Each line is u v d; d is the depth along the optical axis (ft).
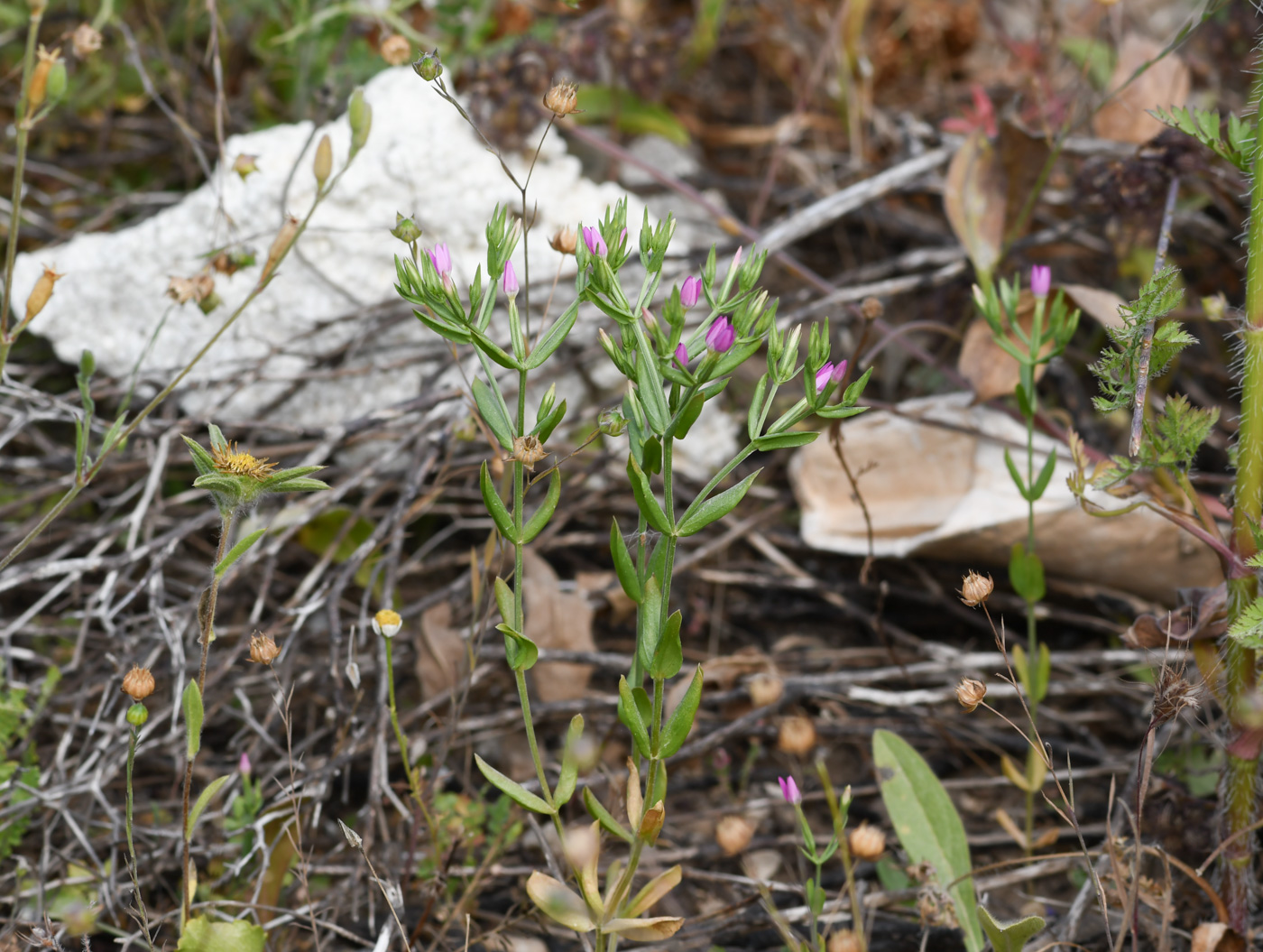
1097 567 2.66
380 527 2.58
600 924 2.19
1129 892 2.31
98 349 2.75
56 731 2.60
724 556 2.83
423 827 2.49
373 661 2.61
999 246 2.70
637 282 2.81
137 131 3.39
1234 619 2.28
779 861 2.54
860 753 2.68
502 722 2.58
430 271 2.15
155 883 2.48
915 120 3.19
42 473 2.73
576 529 2.84
